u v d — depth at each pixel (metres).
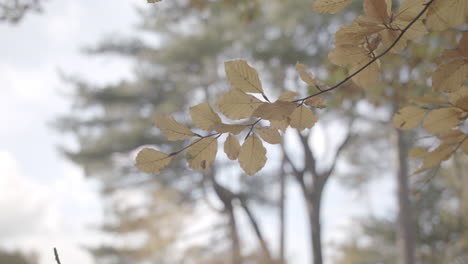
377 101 1.59
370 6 0.60
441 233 12.11
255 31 10.77
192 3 2.26
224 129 0.64
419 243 12.34
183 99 14.23
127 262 16.00
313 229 10.27
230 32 11.96
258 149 0.68
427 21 0.60
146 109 15.19
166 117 0.64
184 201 15.48
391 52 0.65
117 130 14.85
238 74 0.62
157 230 15.74
